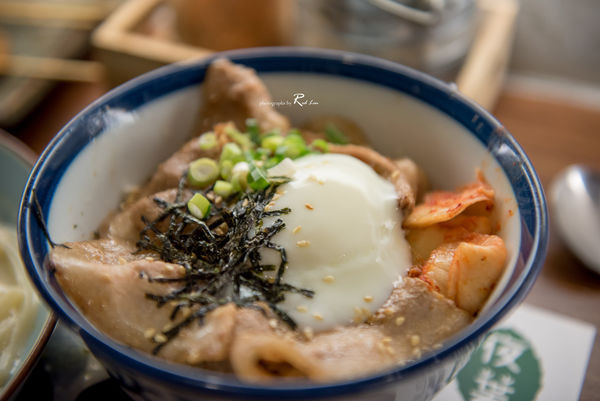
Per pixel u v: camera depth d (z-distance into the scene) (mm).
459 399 228
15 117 339
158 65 326
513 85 369
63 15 385
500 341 244
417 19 301
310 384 160
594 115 347
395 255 217
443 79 333
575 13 387
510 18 351
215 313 191
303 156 239
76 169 222
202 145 243
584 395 232
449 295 206
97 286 197
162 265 205
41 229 203
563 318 253
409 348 194
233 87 247
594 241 281
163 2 364
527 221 197
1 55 360
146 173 251
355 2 308
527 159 208
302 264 209
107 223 236
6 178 283
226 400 162
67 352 239
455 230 222
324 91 254
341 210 215
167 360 190
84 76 363
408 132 249
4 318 243
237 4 339
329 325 201
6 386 210
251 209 217
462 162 234
